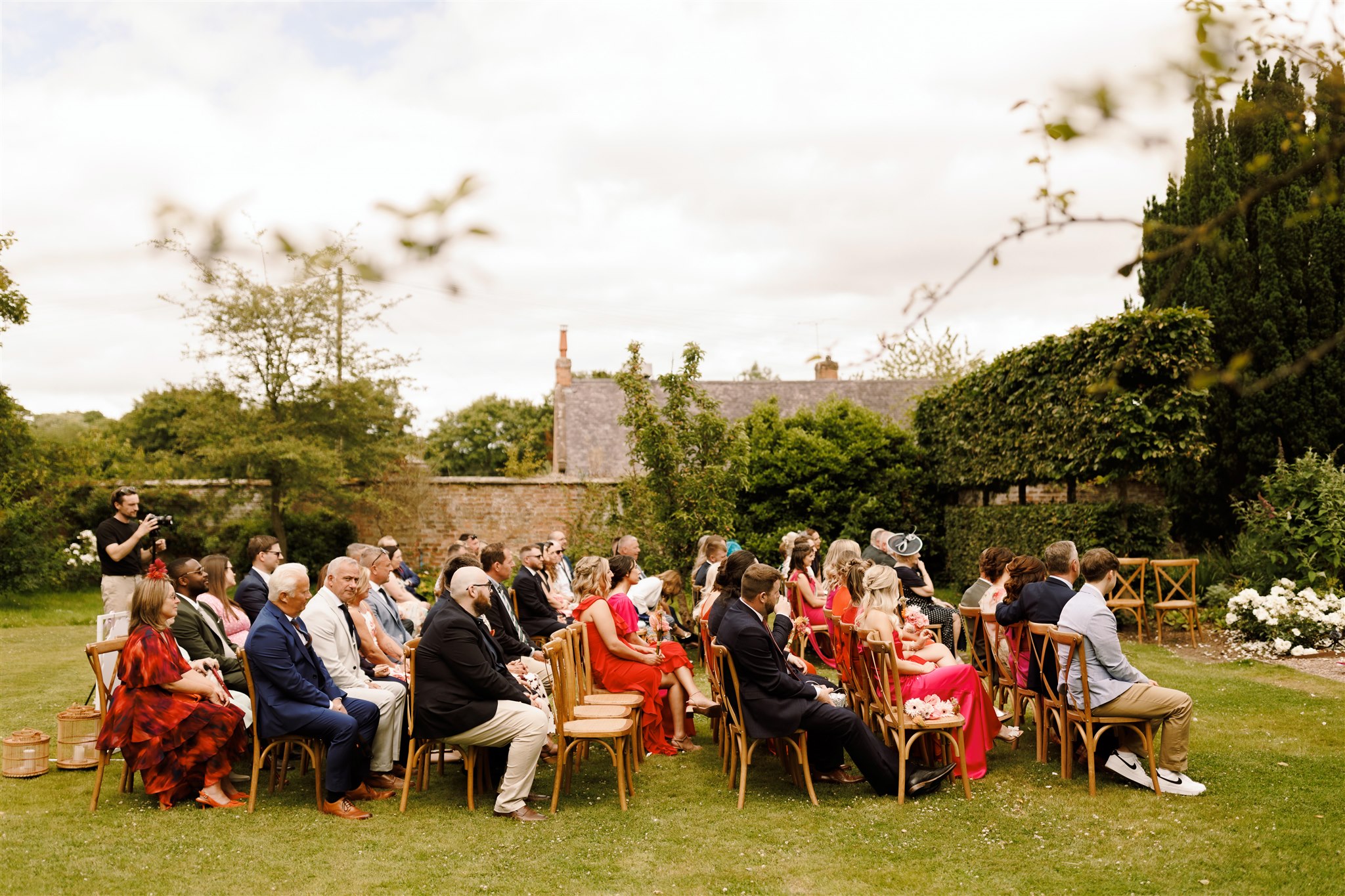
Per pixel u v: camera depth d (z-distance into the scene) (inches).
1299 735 255.3
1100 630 211.2
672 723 269.0
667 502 452.8
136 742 204.4
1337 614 365.1
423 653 210.1
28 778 230.1
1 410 596.1
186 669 212.7
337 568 231.5
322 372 709.3
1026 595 243.9
